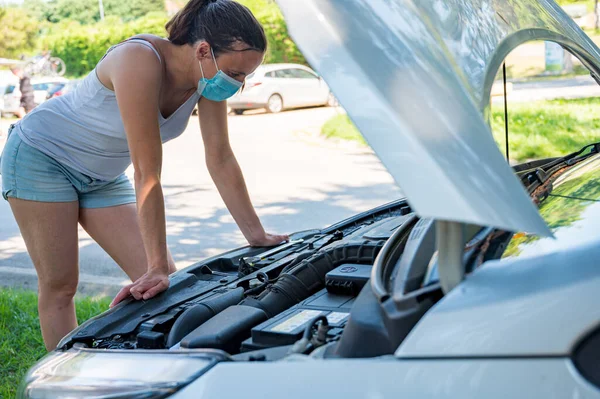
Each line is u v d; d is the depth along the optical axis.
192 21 2.35
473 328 1.15
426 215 1.11
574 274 1.18
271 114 17.06
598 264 1.19
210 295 1.99
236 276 2.16
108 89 2.48
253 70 2.42
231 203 2.67
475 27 1.68
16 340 4.03
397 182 1.14
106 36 26.28
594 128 9.29
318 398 1.17
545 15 2.01
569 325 1.10
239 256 2.39
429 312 1.21
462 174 1.16
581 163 2.03
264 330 1.58
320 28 1.31
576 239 1.34
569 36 2.04
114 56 2.32
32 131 2.61
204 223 7.44
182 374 1.33
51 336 2.70
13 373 3.62
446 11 1.64
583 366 1.06
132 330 1.77
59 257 2.66
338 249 2.02
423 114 1.23
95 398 1.37
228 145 2.71
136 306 1.92
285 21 1.33
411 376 1.13
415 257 1.45
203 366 1.33
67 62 26.64
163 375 1.35
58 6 30.41
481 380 1.09
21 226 2.66
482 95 1.50
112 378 1.40
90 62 26.52
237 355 1.45
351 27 1.33
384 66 1.28
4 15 29.70
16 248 6.94
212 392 1.26
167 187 9.36
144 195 2.23
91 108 2.54
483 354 1.11
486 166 1.21
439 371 1.12
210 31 2.30
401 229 1.75
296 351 1.42
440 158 1.16
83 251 6.43
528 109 9.80
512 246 1.40
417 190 1.13
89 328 1.79
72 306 2.78
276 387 1.21
